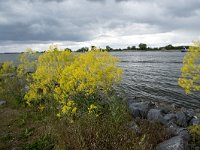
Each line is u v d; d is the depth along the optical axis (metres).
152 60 59.62
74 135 7.29
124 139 7.05
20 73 17.47
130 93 19.42
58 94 10.31
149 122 9.19
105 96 10.80
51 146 7.49
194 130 8.22
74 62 11.38
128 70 37.50
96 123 8.17
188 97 17.73
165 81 25.06
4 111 11.59
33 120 10.17
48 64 12.17
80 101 10.09
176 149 6.72
